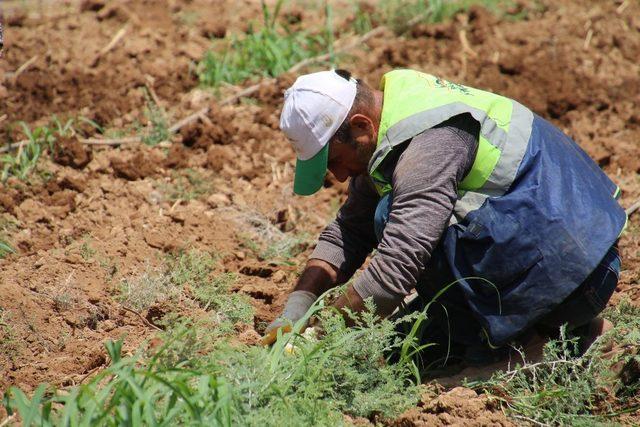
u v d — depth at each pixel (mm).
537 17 24359
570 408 11000
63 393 11078
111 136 18609
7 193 16234
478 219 10977
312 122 11148
